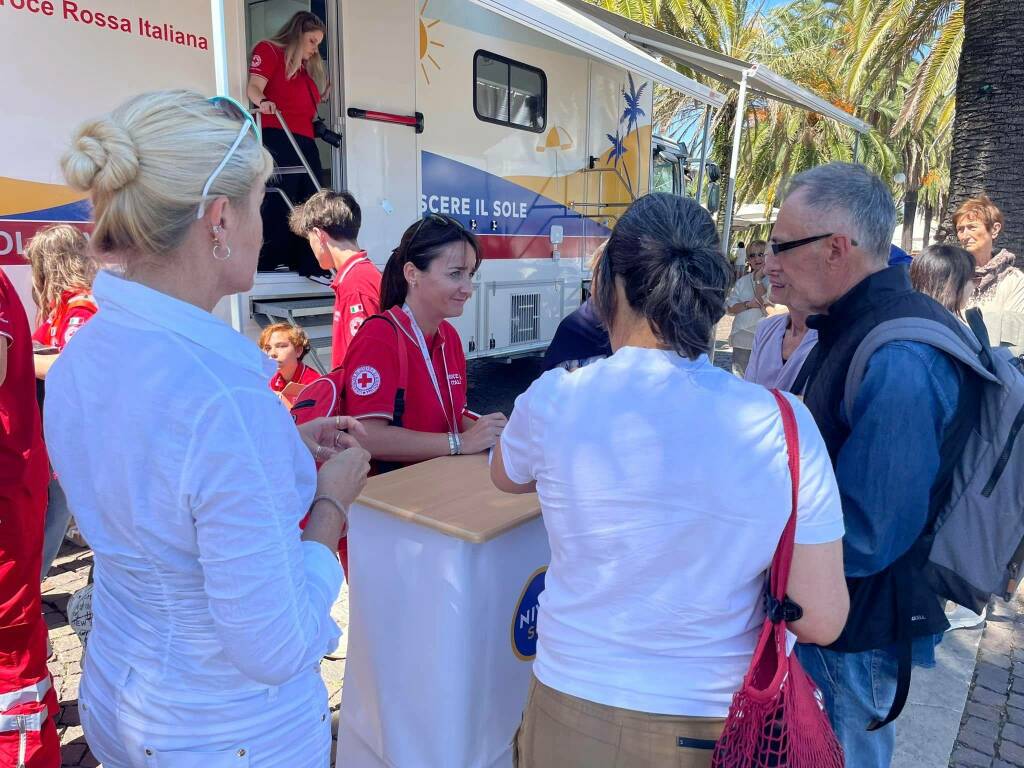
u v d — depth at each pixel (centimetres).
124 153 95
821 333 169
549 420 116
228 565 97
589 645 114
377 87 459
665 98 1762
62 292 293
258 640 100
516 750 132
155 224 98
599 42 446
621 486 108
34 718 196
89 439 102
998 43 551
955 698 284
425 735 173
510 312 610
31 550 197
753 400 109
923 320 149
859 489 143
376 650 182
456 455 211
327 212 325
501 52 561
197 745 111
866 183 161
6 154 296
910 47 1084
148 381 97
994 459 149
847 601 111
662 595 109
